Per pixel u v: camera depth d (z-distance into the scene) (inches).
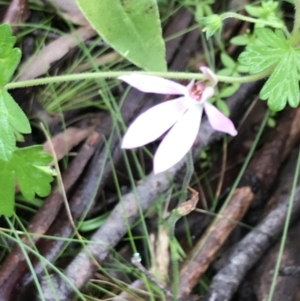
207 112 4.1
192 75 4.6
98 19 5.8
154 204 6.3
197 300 5.7
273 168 6.5
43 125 6.6
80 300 5.8
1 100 5.0
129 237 6.1
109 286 6.1
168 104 4.1
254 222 6.5
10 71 5.0
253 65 5.0
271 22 5.3
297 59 5.0
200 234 6.5
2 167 5.3
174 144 4.1
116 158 6.6
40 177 5.4
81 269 5.7
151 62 5.9
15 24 6.8
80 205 6.3
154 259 6.0
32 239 5.9
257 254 5.8
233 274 5.7
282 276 5.7
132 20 5.8
